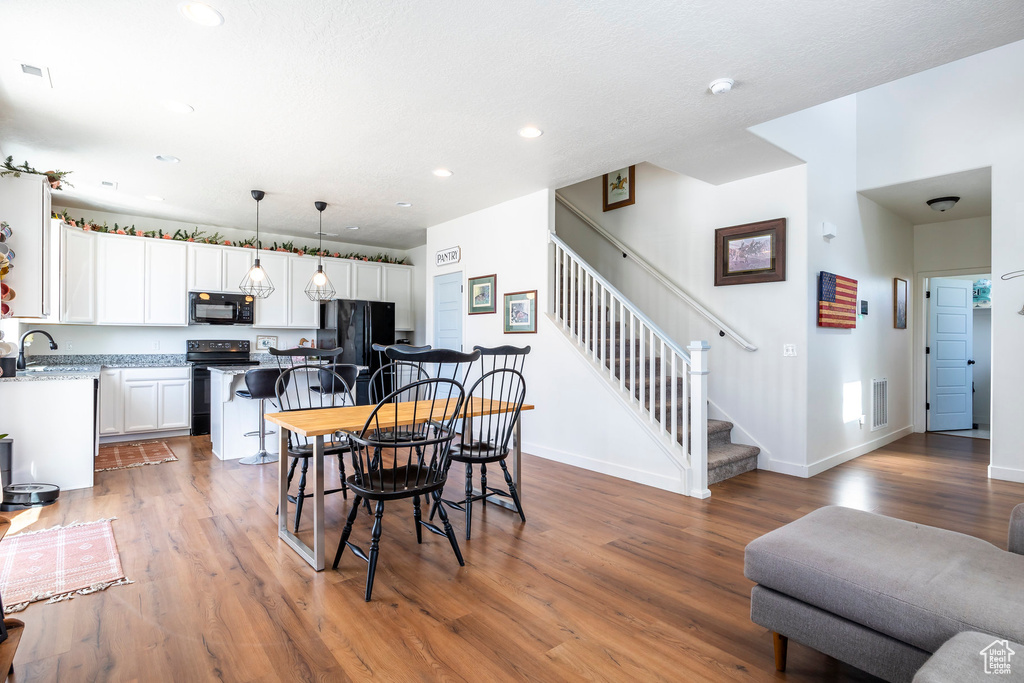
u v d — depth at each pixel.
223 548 2.61
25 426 3.46
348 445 3.02
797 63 2.46
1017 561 1.51
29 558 2.46
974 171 4.21
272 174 4.11
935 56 2.40
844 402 4.60
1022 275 3.90
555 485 3.75
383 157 3.72
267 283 6.14
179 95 2.75
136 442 5.21
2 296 2.84
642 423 3.82
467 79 2.60
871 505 3.34
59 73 2.50
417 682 1.61
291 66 2.46
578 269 4.42
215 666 1.68
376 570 2.38
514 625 1.93
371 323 6.35
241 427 4.56
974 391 6.79
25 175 3.12
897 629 1.35
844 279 4.48
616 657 1.74
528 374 4.77
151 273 5.41
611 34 2.21
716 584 2.26
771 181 4.19
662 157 3.80
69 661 1.69
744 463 4.14
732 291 4.46
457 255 5.64
